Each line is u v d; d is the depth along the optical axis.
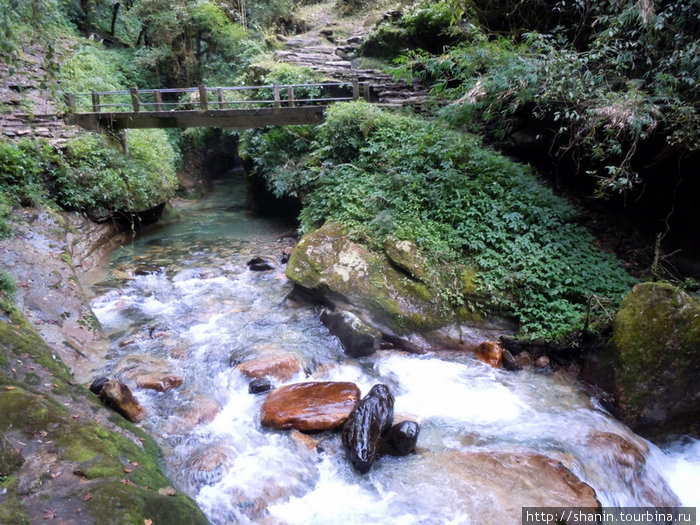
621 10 6.23
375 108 9.19
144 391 4.67
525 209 6.80
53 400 3.64
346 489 3.65
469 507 3.45
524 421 4.58
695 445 4.64
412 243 6.50
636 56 5.88
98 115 10.34
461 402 4.87
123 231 10.17
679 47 5.59
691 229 6.43
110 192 9.25
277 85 9.97
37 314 5.39
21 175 7.82
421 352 5.77
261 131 11.68
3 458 2.83
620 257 6.90
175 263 8.81
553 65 5.87
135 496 2.80
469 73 7.16
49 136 9.34
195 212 13.56
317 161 9.10
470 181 7.29
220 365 5.26
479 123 8.40
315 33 17.14
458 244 6.50
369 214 7.04
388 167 7.87
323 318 6.23
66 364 4.83
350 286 6.11
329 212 7.72
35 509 2.58
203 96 10.09
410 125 8.71
